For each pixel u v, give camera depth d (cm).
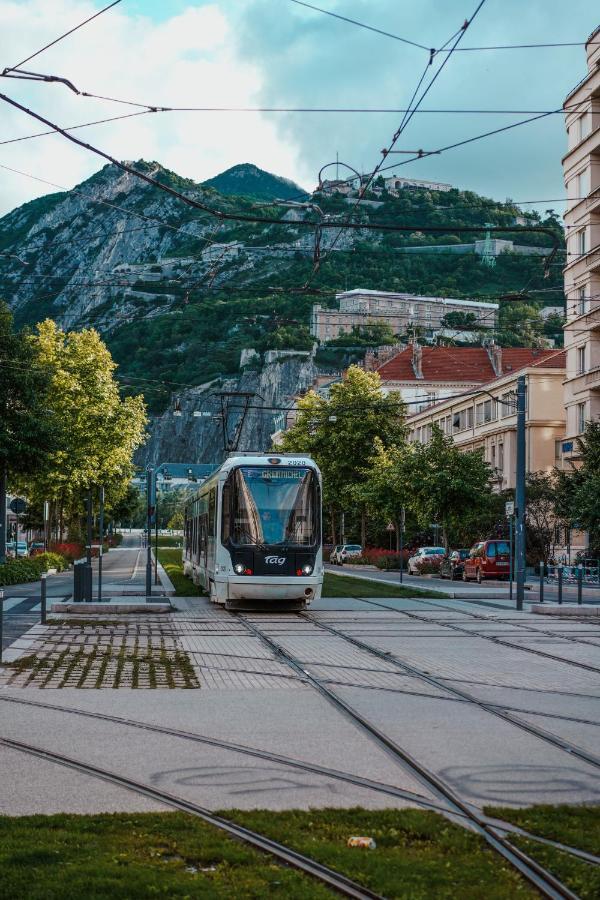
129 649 1934
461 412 8762
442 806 819
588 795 855
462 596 3634
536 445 7250
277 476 2814
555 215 6906
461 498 5509
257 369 16012
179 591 3675
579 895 618
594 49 5966
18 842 689
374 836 726
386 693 1421
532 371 7269
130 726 1163
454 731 1139
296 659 1809
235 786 878
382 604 3228
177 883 616
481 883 634
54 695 1386
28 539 9981
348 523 8900
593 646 2070
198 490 3878
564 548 6009
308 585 2761
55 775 921
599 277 6119
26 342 4981
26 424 4847
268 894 604
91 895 595
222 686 1482
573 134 6278
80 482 6284
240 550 2750
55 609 2831
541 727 1166
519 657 1869
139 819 759
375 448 7481
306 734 1120
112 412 6372
